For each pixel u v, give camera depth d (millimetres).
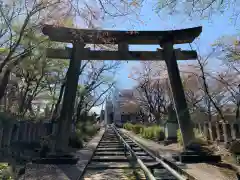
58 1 7273
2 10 8422
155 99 31828
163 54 11031
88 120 27469
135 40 10734
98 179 7152
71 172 7633
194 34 10422
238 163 8422
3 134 9070
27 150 10227
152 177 5605
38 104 21797
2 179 5707
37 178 6828
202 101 30281
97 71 28203
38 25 8750
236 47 14875
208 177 6691
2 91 8844
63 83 15508
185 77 26656
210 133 13008
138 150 14422
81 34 9719
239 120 13281
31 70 12969
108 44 10852
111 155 12461
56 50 10516
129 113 60781
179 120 10125
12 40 9656
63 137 9523
